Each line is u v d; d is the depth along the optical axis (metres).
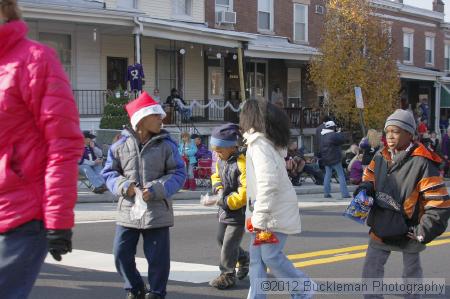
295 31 30.38
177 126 22.56
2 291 3.20
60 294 6.61
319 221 12.34
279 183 4.96
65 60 21.42
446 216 4.81
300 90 30.39
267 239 5.01
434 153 4.95
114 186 5.59
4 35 3.17
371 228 5.20
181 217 12.70
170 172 5.70
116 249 5.67
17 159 3.20
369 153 16.84
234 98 27.05
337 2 26.06
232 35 23.28
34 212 3.19
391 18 36.31
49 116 3.14
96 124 20.95
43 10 18.52
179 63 24.98
